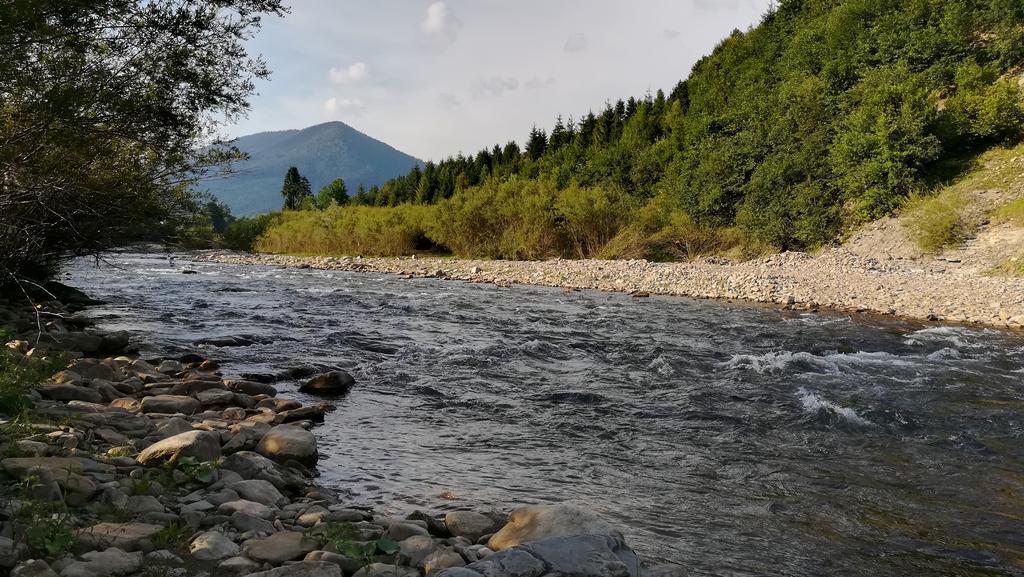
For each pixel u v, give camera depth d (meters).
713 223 28.44
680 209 29.61
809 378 8.62
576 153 47.53
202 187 9.59
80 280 19.06
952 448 5.94
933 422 6.71
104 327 10.74
